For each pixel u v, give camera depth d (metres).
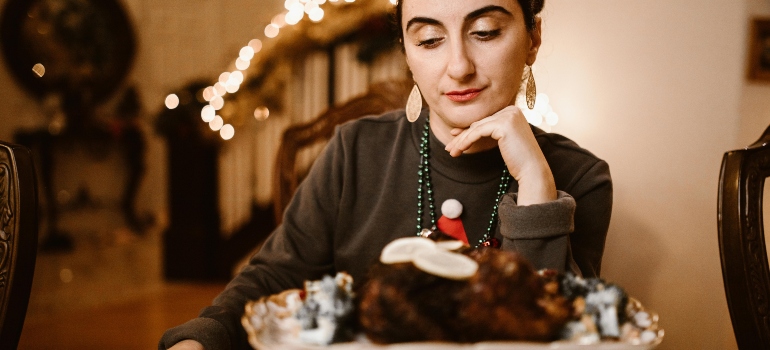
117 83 4.96
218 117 3.84
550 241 0.82
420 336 0.52
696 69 1.62
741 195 0.87
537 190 0.85
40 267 4.04
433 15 0.85
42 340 2.88
